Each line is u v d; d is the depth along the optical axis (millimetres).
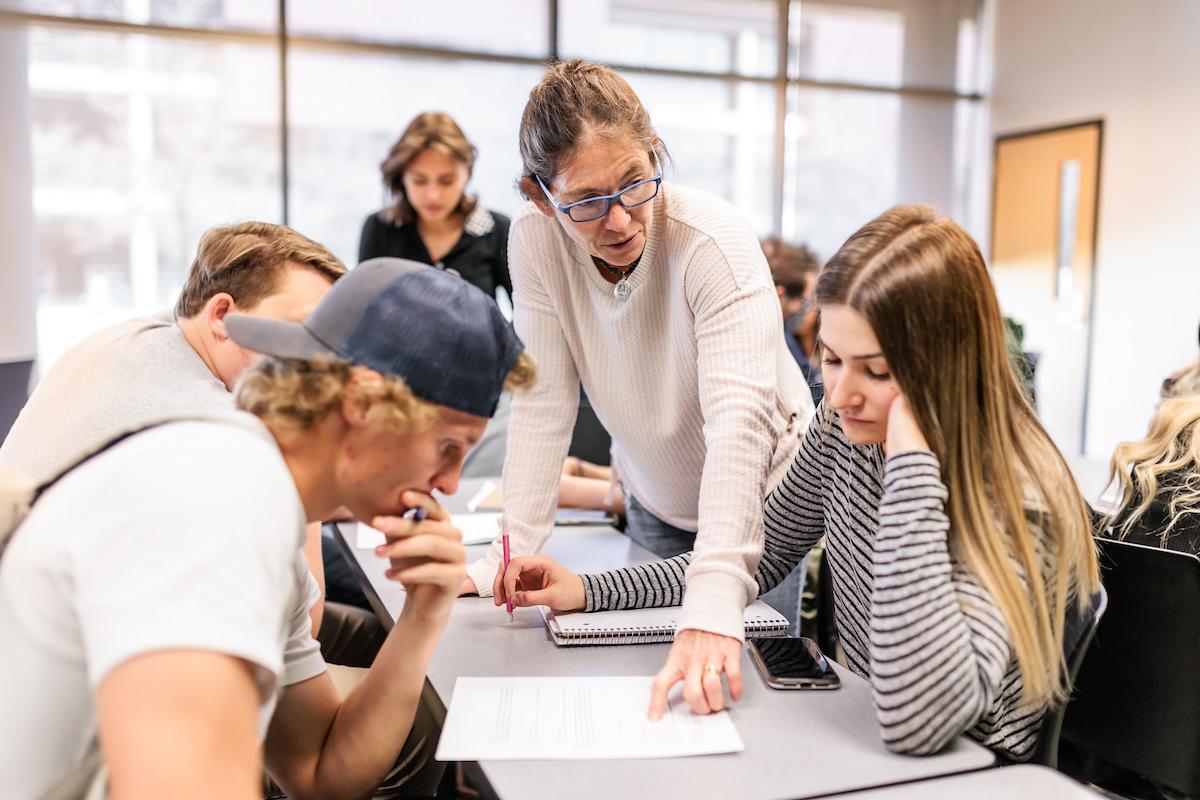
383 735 1084
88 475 729
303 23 5062
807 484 1402
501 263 3475
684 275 1396
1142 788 1372
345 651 2059
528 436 1579
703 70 5898
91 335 1455
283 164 5094
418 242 3359
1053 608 1080
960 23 6496
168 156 4879
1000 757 1104
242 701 647
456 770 1664
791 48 6062
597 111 1240
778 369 1596
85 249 4781
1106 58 5781
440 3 5309
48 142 4656
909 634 988
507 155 5539
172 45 4816
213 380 1401
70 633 704
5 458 1341
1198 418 1540
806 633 1808
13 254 4359
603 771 920
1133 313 5711
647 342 1503
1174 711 1226
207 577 654
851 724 1042
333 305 854
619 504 2053
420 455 865
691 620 1146
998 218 6586
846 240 1151
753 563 1253
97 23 4668
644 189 1292
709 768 931
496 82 5465
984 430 1080
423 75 5324
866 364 1106
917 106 6465
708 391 1357
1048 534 1090
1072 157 6020
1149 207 5570
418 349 831
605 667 1197
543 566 1379
